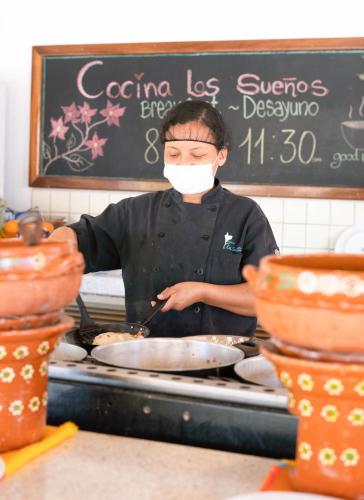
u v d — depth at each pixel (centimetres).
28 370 90
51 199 398
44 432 96
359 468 77
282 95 353
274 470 84
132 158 380
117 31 378
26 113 396
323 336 71
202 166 185
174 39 369
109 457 91
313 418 77
